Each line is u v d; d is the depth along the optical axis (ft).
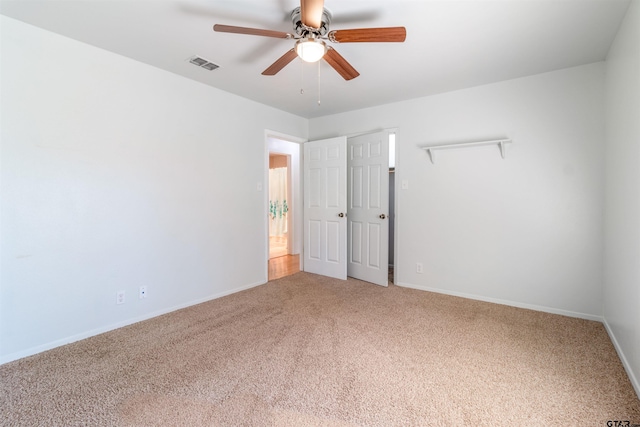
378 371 6.03
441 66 8.57
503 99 9.70
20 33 6.42
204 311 9.30
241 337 7.52
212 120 10.30
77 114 7.27
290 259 17.69
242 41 7.27
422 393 5.35
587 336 7.55
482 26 6.55
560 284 9.04
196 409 4.91
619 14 6.13
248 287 11.76
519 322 8.45
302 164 14.61
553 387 5.52
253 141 11.85
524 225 9.52
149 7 5.95
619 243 6.73
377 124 12.38
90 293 7.56
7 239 6.35
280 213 25.73
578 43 7.30
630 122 5.98
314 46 5.77
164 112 8.96
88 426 4.55
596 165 8.43
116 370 6.05
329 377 5.82
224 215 10.81
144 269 8.61
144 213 8.59
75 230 7.29
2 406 4.99
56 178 6.98
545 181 9.15
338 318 8.72
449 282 10.94
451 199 10.77
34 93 6.64
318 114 13.76
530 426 4.58
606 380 5.72
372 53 7.77
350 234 13.42
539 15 6.15
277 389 5.44
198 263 10.01
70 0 5.69
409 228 11.73
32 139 6.63
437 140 10.96
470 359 6.50
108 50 7.71
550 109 9.00
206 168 10.18
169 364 6.27
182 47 7.57
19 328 6.52
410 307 9.62
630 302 5.87
